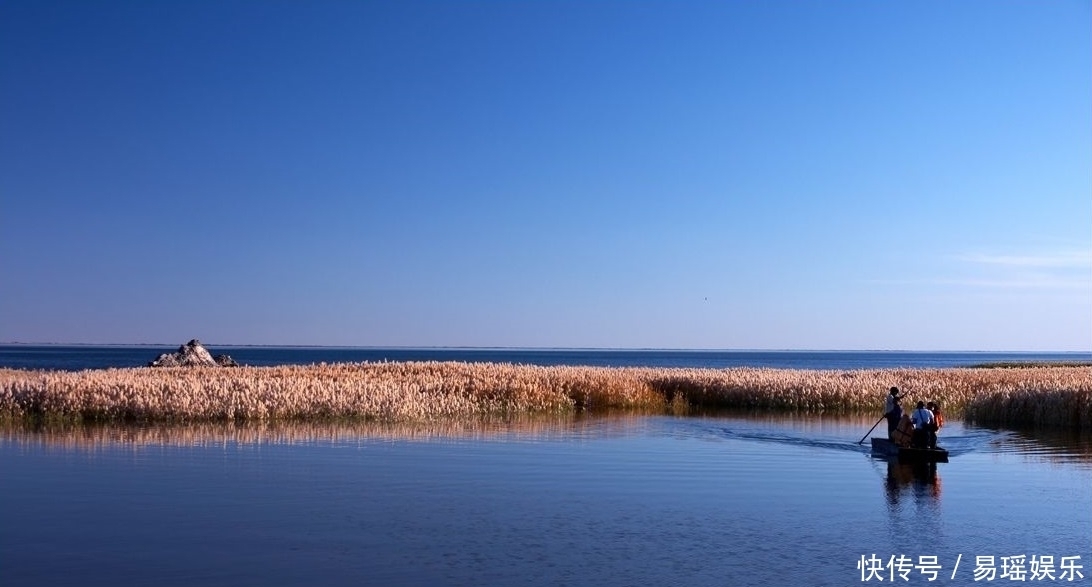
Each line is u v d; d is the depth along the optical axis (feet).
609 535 41.06
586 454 68.49
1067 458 70.79
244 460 61.72
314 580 33.60
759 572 35.47
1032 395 104.88
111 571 34.42
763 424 99.30
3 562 35.50
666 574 34.96
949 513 47.14
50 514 43.86
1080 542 41.01
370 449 68.90
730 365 513.04
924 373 166.50
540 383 120.57
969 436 88.69
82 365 360.69
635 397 124.26
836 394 125.49
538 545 39.11
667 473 59.47
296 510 45.50
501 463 62.75
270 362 451.12
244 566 35.29
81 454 63.46
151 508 45.47
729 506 48.19
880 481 57.57
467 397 110.73
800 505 48.78
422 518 44.04
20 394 87.10
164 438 73.46
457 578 34.06
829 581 34.42
